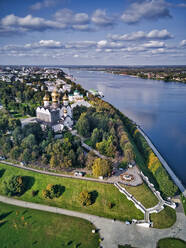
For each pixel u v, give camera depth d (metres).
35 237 93.56
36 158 143.75
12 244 90.19
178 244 90.44
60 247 88.75
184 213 107.94
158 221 101.12
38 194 121.00
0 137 167.62
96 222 102.19
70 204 113.62
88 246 89.19
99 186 119.94
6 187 121.75
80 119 199.50
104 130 198.62
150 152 164.62
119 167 140.62
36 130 173.50
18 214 107.69
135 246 89.31
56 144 143.75
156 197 114.94
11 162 147.25
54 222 102.19
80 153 143.12
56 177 128.25
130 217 104.25
